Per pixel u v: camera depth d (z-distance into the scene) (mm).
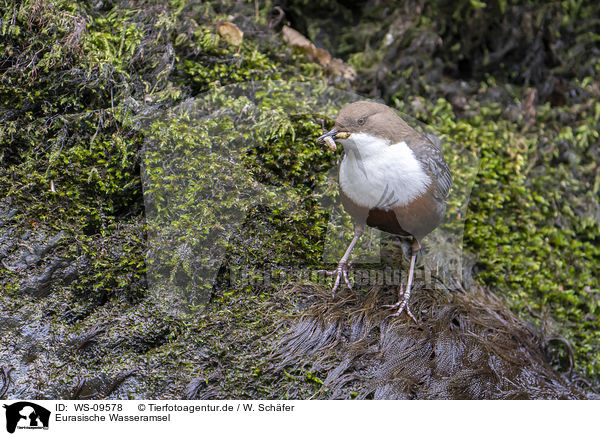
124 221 6383
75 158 6387
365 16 9648
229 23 7949
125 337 5570
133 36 7023
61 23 6566
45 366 5328
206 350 5559
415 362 5766
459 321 6391
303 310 5902
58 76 6566
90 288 5844
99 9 7180
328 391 5445
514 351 6480
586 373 7688
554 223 8711
